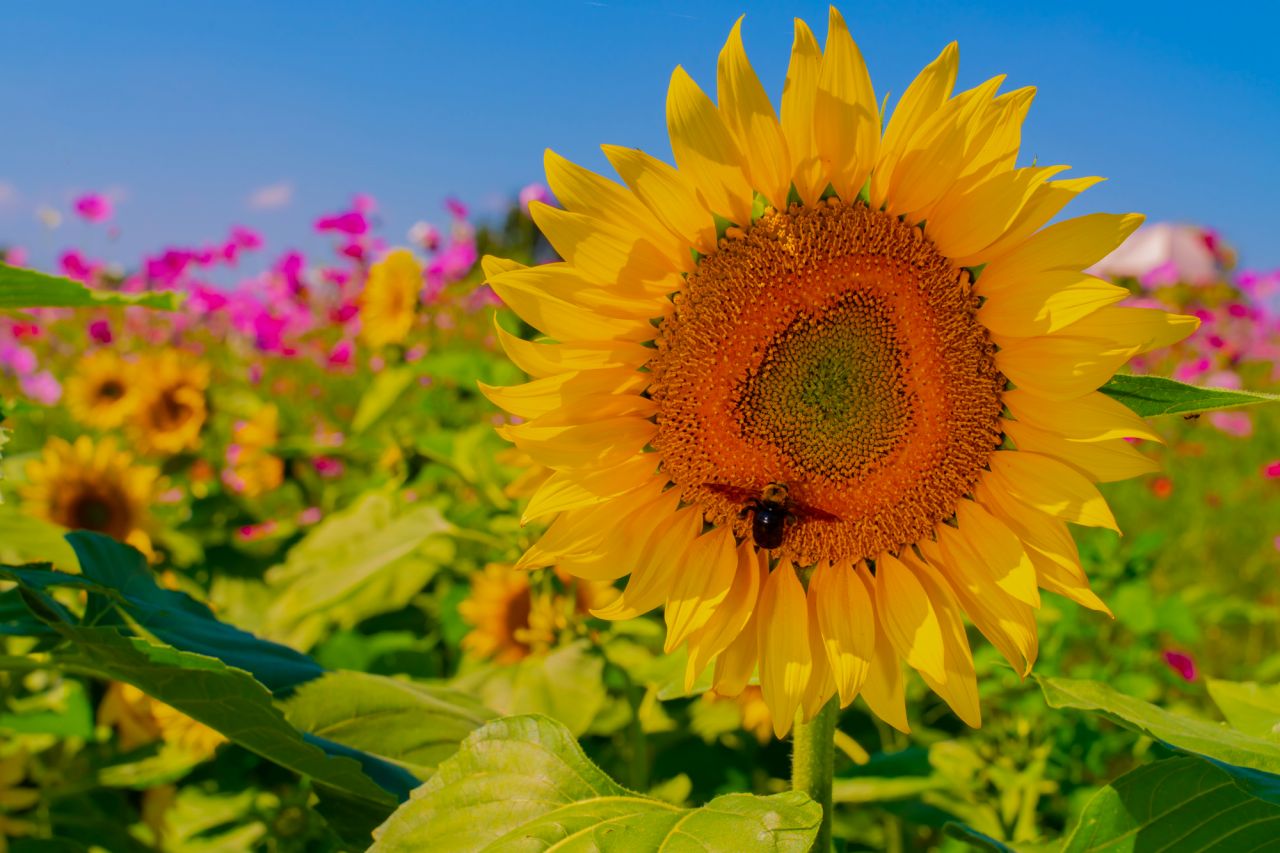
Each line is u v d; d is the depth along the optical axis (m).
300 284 1.86
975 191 0.39
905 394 0.41
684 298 0.41
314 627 0.85
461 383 1.07
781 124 0.38
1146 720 0.37
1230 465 1.95
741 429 0.42
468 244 1.61
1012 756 0.63
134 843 0.67
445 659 0.93
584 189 0.39
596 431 0.41
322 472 1.27
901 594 0.42
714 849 0.30
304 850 0.65
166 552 0.96
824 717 0.41
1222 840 0.37
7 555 0.73
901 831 0.70
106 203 2.16
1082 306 0.38
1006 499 0.41
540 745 0.35
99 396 1.23
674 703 0.75
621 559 0.42
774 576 0.42
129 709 0.70
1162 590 1.33
